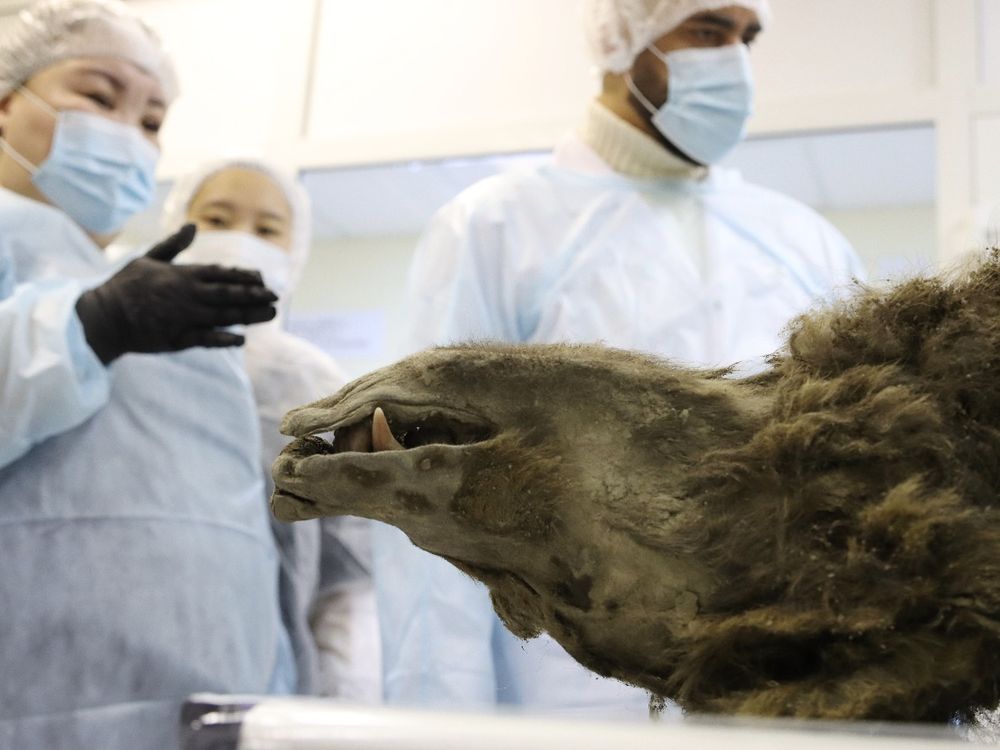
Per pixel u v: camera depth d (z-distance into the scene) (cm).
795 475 57
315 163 235
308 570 179
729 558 57
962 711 55
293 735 39
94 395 144
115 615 143
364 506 60
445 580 139
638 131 168
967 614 52
